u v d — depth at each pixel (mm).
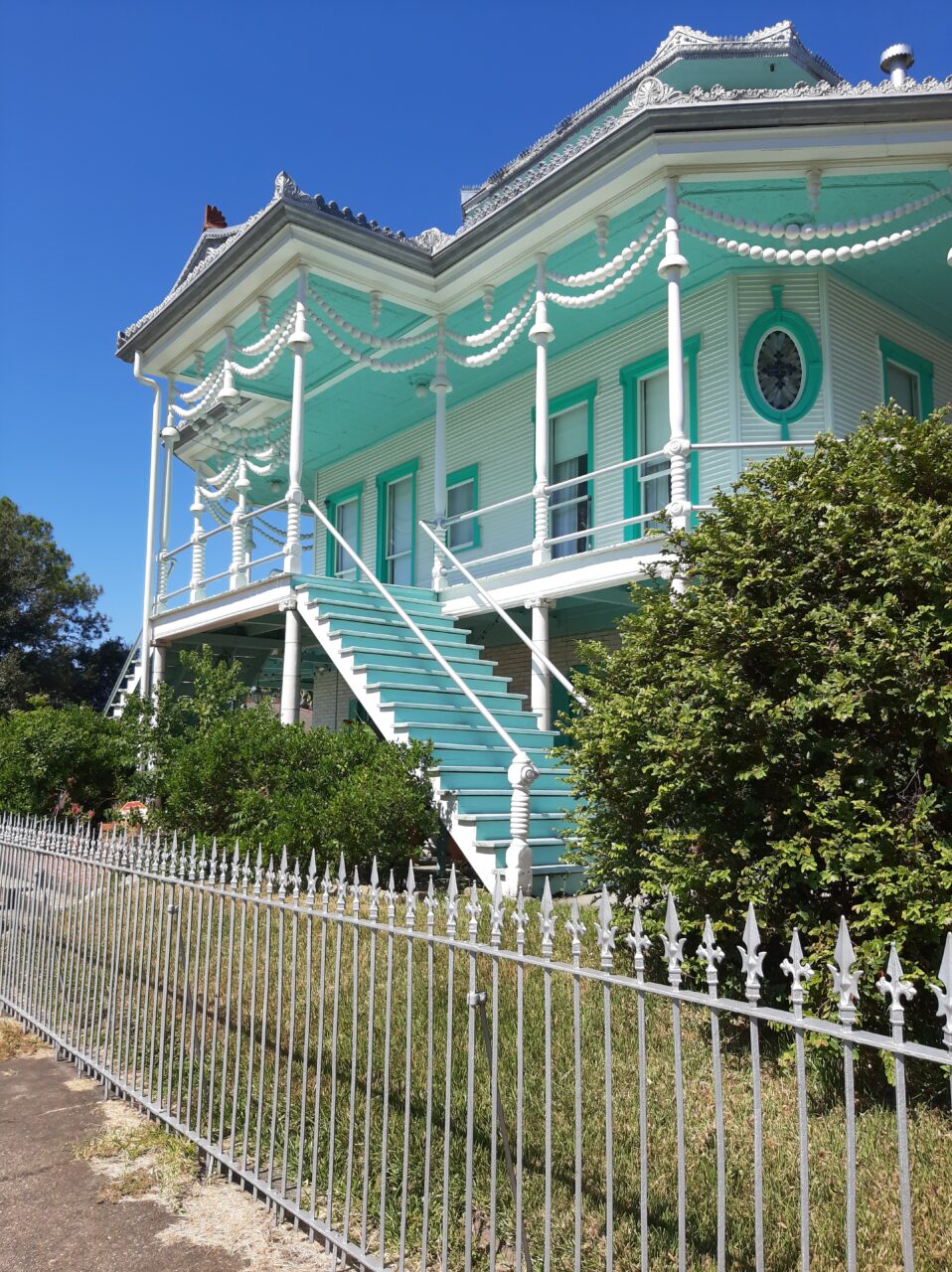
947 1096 4051
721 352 11055
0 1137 4922
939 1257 3096
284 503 11516
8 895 7516
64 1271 3648
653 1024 4941
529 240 10602
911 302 11711
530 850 7738
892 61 9617
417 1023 5047
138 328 14055
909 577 4199
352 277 11555
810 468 4941
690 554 5379
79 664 35125
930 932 3945
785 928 4500
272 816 8211
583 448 13094
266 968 4246
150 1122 5004
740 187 9422
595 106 13422
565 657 13617
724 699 4512
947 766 4176
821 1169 3639
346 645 10250
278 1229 3869
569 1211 3541
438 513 12523
